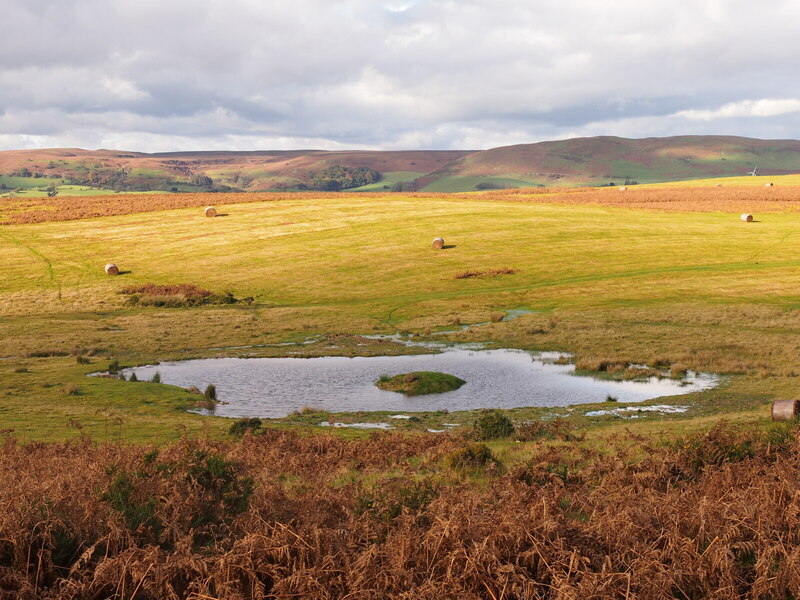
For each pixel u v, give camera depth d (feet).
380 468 46.75
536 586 20.33
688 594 20.84
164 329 161.27
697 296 185.47
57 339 150.10
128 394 93.56
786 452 37.47
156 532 25.00
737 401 84.94
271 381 107.45
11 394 93.91
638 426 67.31
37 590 20.75
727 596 19.76
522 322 159.53
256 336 152.56
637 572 20.31
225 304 196.54
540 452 46.32
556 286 204.23
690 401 86.53
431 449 52.44
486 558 20.75
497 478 37.19
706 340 132.26
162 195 417.90
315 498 28.71
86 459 41.93
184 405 88.17
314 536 22.90
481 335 147.84
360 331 157.17
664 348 126.82
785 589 20.39
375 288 211.20
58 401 88.79
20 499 24.95
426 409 87.10
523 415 80.28
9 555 22.03
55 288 216.13
